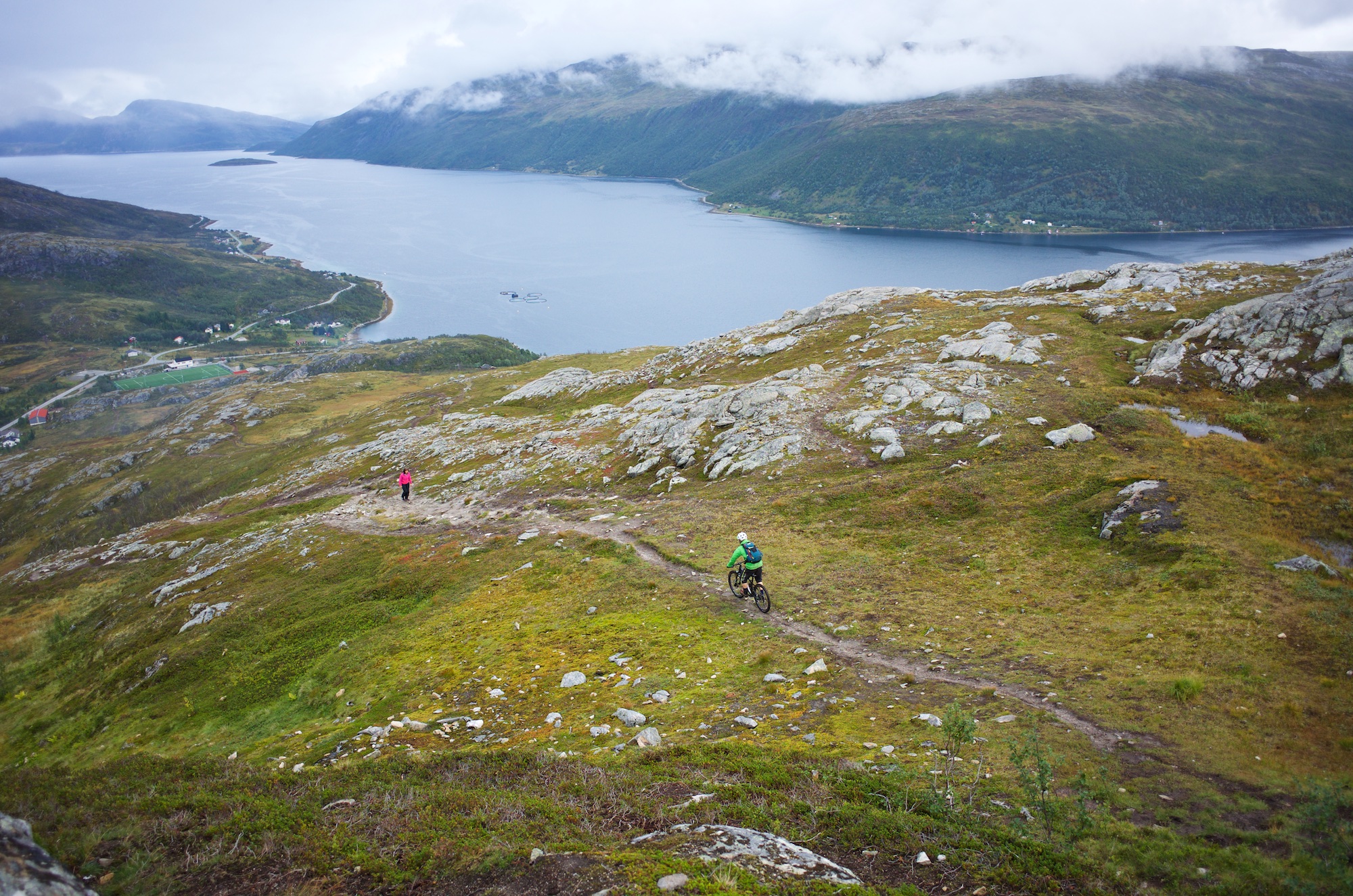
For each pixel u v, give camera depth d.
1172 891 10.05
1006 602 23.89
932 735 15.70
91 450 194.62
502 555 40.50
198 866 10.87
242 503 83.19
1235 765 13.36
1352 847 10.23
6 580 85.06
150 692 37.62
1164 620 20.30
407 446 85.00
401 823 12.09
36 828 11.91
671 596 29.03
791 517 35.56
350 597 40.97
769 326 88.88
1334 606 19.09
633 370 94.94
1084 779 12.17
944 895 10.00
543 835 11.52
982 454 37.66
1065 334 54.00
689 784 13.80
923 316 68.19
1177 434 35.84
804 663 21.34
